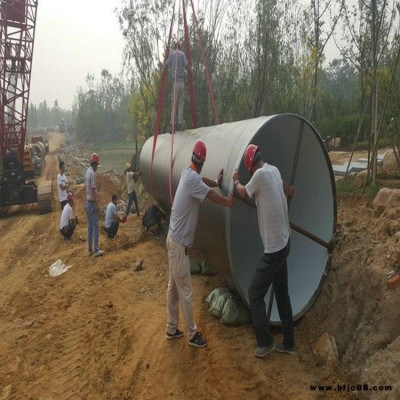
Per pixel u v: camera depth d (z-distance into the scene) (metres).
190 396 4.22
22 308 6.93
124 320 5.98
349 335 4.97
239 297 5.52
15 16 15.96
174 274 4.82
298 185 6.29
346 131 19.02
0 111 15.84
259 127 4.95
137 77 19.12
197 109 15.15
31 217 15.48
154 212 10.00
